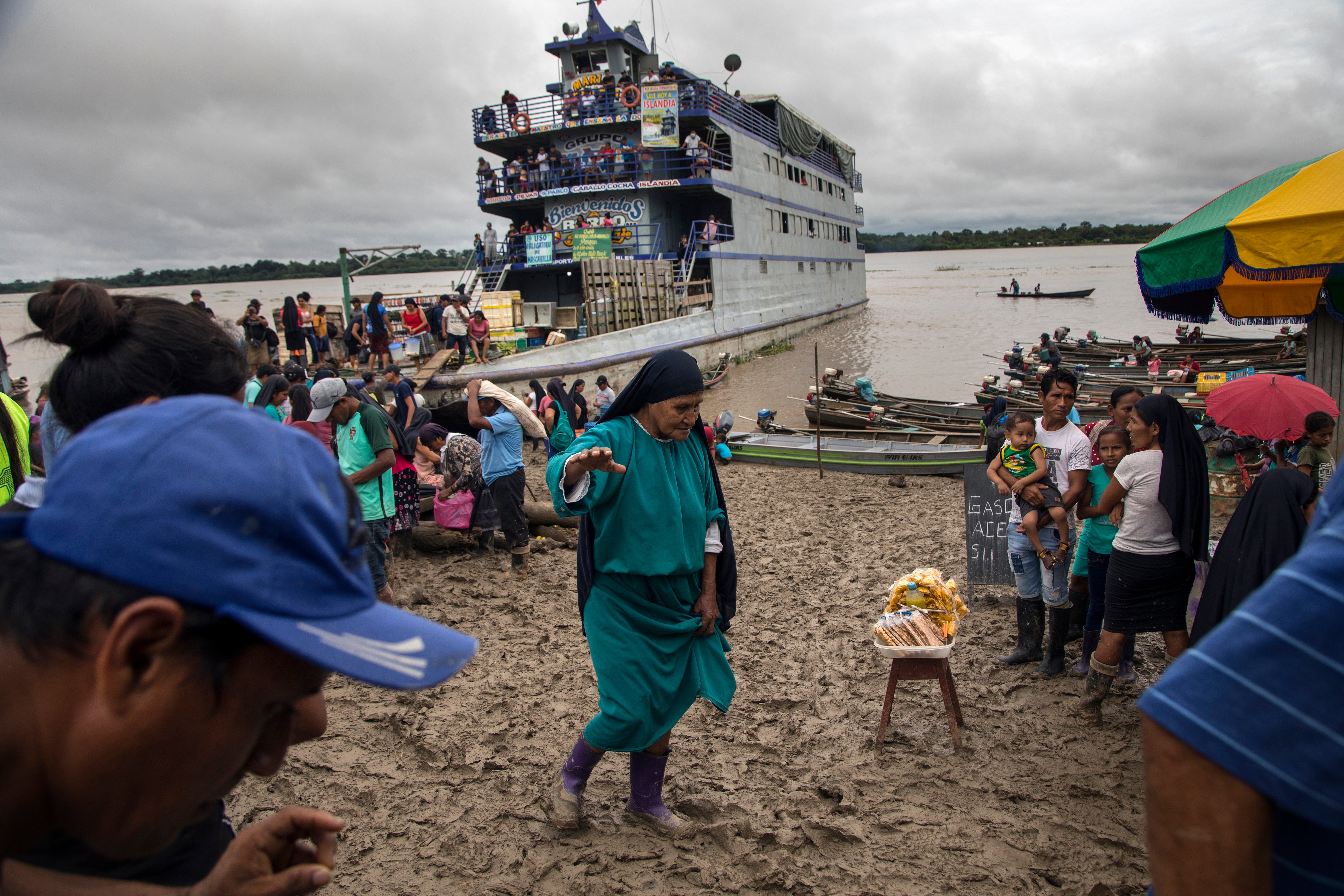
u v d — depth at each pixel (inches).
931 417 620.7
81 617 29.0
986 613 237.6
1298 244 173.8
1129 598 159.9
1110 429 179.2
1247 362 761.0
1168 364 891.4
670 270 932.6
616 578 123.3
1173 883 36.5
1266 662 33.9
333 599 32.4
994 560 241.8
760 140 1142.3
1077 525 324.2
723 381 958.4
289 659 33.6
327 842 45.8
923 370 1018.1
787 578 273.6
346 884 122.4
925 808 139.9
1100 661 165.2
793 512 368.2
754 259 1140.5
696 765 155.6
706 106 965.8
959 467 419.8
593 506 116.1
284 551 30.6
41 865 42.6
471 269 1008.2
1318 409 243.4
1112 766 151.6
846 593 255.8
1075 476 184.5
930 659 157.0
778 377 984.9
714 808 139.2
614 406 123.2
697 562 125.4
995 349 1206.3
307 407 252.1
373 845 132.1
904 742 162.9
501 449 268.8
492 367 676.1
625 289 847.1
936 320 1739.7
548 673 199.8
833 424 593.9
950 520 340.2
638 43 1027.9
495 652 213.8
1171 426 154.9
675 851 129.4
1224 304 259.3
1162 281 209.5
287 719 37.7
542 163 974.4
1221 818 34.9
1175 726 35.7
